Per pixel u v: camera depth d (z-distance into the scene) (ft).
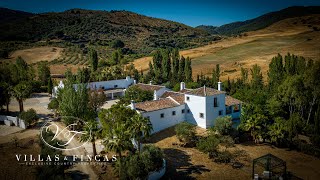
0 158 142.41
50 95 297.94
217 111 185.26
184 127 161.48
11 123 197.16
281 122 171.22
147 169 120.47
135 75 354.95
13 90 214.48
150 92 230.48
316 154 156.46
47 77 343.67
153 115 173.78
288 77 209.15
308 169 141.28
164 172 131.44
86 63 488.85
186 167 138.10
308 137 184.03
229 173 134.00
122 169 120.67
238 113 201.16
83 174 127.95
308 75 195.52
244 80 313.12
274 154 156.15
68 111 179.32
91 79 318.65
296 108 208.54
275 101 199.52
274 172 135.85
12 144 160.97
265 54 525.75
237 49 607.37
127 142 125.70
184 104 190.29
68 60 510.99
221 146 162.20
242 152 156.04
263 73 396.16
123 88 295.07
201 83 305.73
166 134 172.96
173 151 153.38
